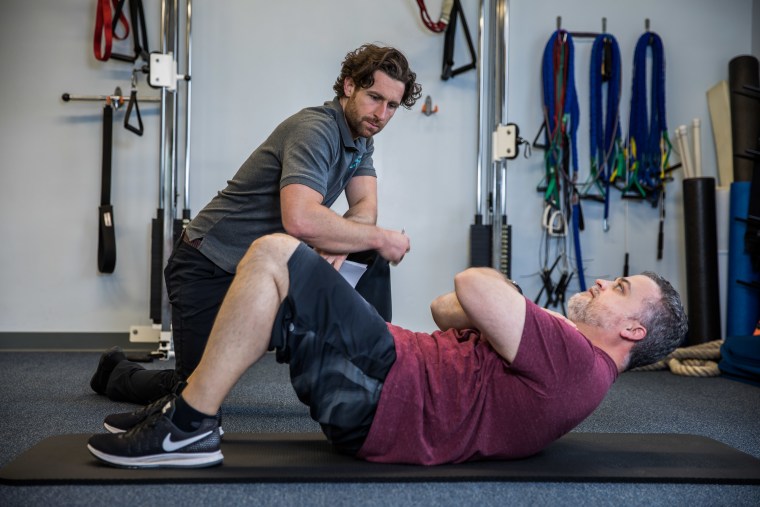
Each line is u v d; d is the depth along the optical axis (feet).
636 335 5.89
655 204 15.80
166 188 14.74
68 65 15.11
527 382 5.54
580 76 15.90
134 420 6.23
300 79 15.44
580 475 5.55
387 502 4.97
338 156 7.15
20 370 12.01
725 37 16.11
